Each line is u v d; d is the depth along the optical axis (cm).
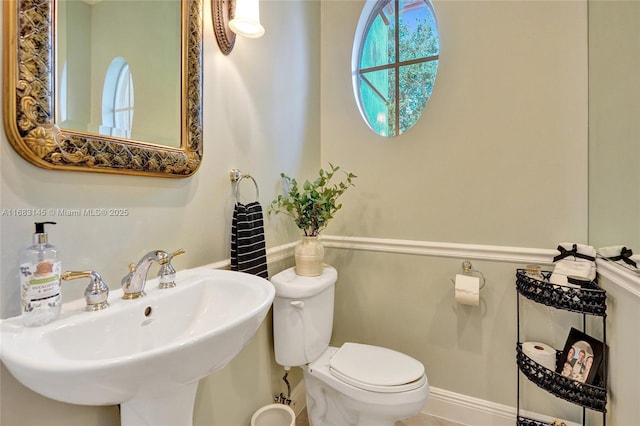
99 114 77
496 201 154
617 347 115
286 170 160
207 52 110
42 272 61
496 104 153
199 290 92
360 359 137
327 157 194
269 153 146
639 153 106
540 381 130
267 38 144
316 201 146
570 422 141
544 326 146
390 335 178
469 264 159
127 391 54
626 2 113
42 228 62
